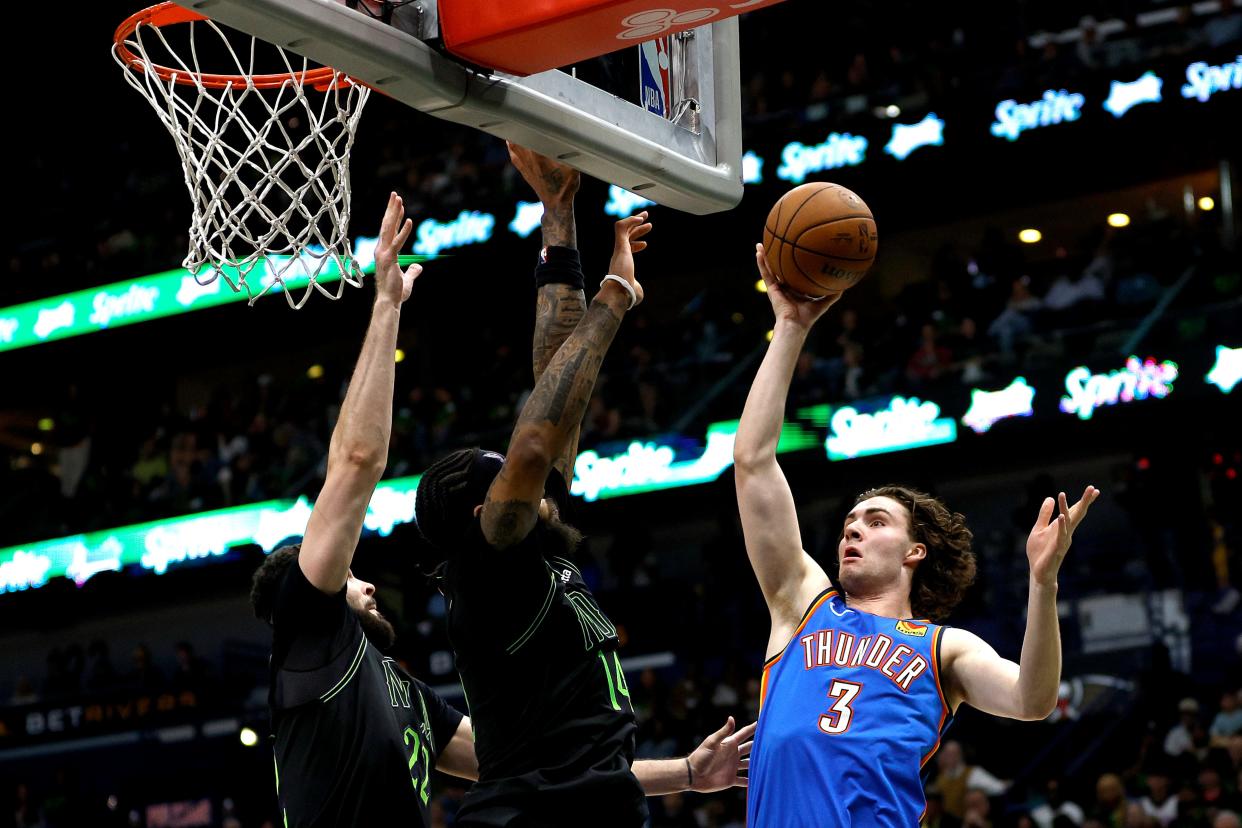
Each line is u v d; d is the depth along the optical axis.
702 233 16.73
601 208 16.77
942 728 3.29
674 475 15.45
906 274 18.30
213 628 18.59
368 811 3.05
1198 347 13.87
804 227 3.47
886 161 15.96
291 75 4.23
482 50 3.05
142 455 18.44
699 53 3.72
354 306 18.23
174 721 15.97
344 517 3.04
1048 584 3.08
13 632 19.50
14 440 20.34
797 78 17.03
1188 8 14.92
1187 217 17.30
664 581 14.81
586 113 3.36
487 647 2.91
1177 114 14.88
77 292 19.09
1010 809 11.95
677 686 13.95
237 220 3.95
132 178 19.27
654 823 12.65
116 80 19.45
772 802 3.23
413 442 16.66
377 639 3.68
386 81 3.05
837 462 15.32
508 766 2.91
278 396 18.47
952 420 14.71
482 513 2.92
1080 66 15.23
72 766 16.94
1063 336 14.45
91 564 17.62
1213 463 13.96
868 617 3.43
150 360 19.45
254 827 15.54
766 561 3.51
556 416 2.91
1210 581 13.39
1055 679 3.07
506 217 16.94
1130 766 12.10
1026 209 18.12
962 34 16.30
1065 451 14.98
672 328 16.78
